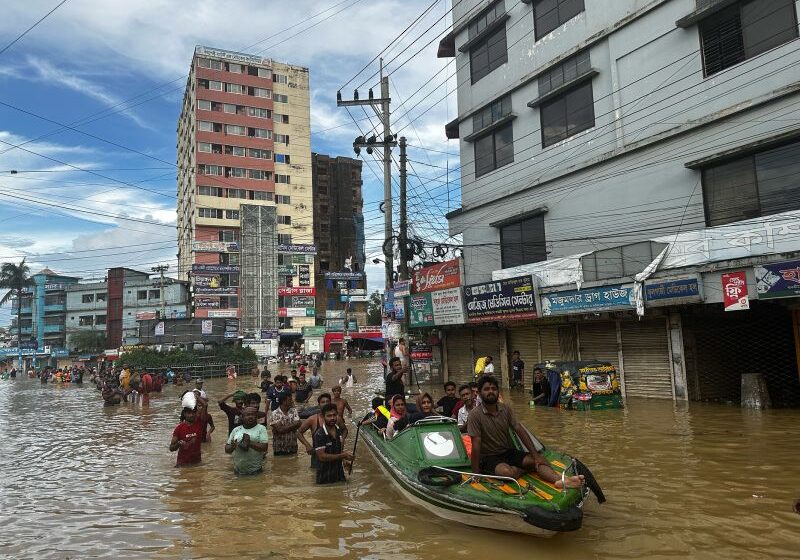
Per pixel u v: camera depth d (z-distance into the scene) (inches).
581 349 705.6
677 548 198.8
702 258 549.6
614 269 631.2
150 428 594.2
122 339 2637.8
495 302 774.5
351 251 3319.4
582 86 751.1
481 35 919.0
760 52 555.8
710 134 590.9
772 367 581.3
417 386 893.8
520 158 845.8
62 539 236.1
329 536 226.8
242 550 215.5
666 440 385.7
